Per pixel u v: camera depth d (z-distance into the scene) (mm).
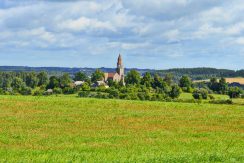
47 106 53625
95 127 36625
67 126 36688
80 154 19750
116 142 28062
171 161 17844
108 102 61250
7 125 35781
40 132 32156
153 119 44781
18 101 57938
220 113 53094
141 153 21953
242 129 38812
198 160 18312
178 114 50531
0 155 19766
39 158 18031
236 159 18844
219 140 30594
